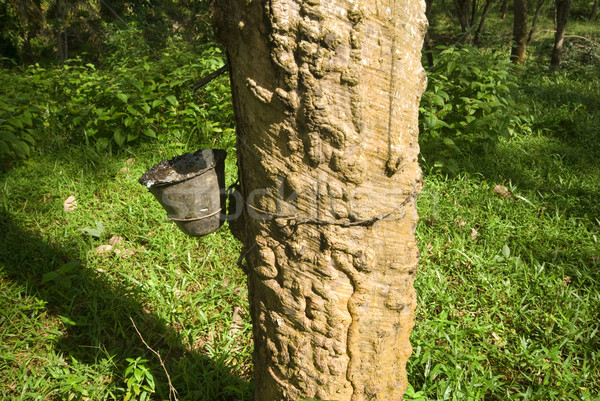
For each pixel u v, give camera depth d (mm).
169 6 13172
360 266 1527
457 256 3592
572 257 3637
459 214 4156
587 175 4938
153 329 2893
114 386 2430
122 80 5445
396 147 1447
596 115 6633
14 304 2951
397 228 1554
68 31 13508
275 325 1703
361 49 1307
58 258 3461
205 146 5016
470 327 2928
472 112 5480
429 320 2943
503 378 2676
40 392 2424
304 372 1702
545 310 3133
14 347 2674
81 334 2807
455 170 4762
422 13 1423
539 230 3943
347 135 1377
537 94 7781
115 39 8859
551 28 17750
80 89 5586
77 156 4711
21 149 4477
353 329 1611
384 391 1767
